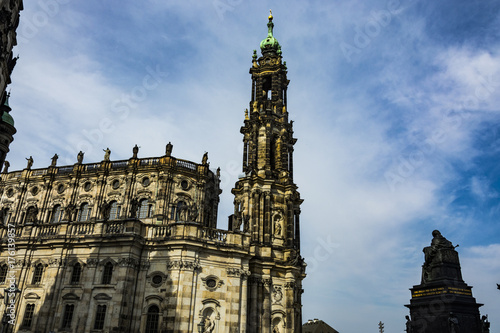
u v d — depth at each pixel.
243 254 50.81
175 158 61.75
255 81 72.62
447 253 33.47
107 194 60.94
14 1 36.62
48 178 64.19
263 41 75.00
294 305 56.25
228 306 48.38
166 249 48.22
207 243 49.06
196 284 47.44
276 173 64.81
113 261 46.34
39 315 46.09
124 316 44.03
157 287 46.75
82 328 44.12
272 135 67.44
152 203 58.84
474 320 31.28
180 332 44.19
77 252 48.44
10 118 57.44
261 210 59.84
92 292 45.56
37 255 49.94
